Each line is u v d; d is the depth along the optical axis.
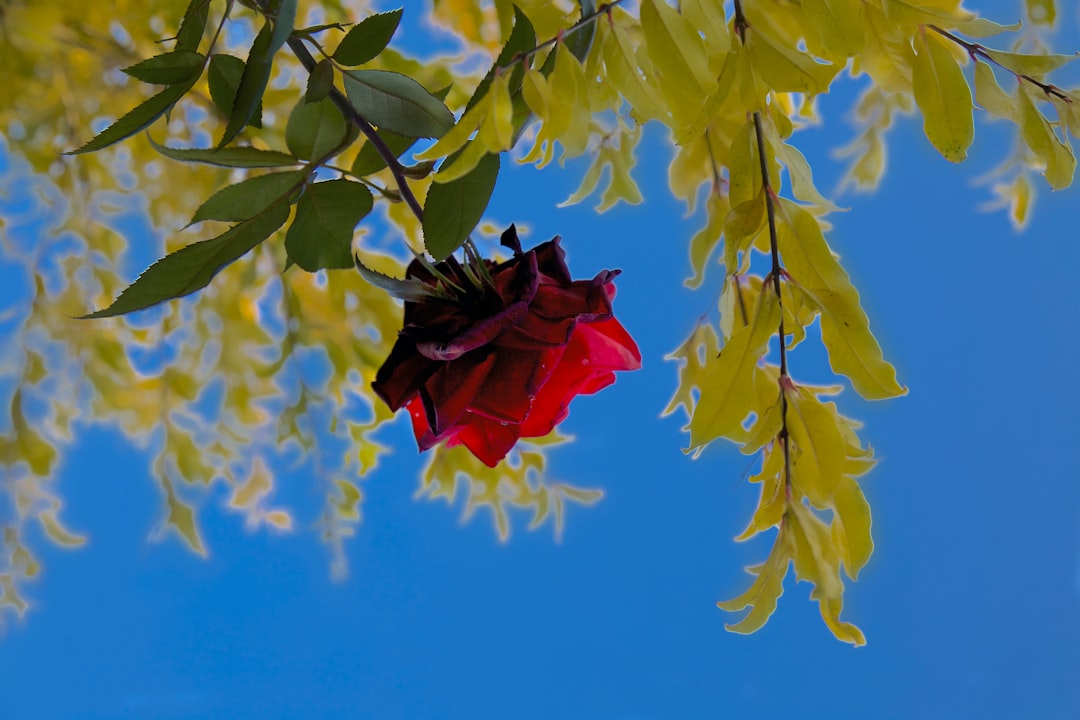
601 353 0.78
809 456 0.76
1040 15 1.03
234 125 0.71
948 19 0.74
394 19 0.75
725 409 0.75
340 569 1.53
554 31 0.93
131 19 1.23
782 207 0.76
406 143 0.77
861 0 0.77
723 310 0.80
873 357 0.75
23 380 1.48
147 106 0.73
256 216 0.73
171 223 1.40
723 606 0.77
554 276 0.78
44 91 1.31
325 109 0.75
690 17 0.74
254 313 1.45
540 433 0.79
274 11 0.72
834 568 0.77
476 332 0.75
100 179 1.40
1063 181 0.76
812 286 0.76
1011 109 0.76
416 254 0.76
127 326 1.47
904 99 1.10
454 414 0.75
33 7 1.21
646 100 0.76
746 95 0.76
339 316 1.39
